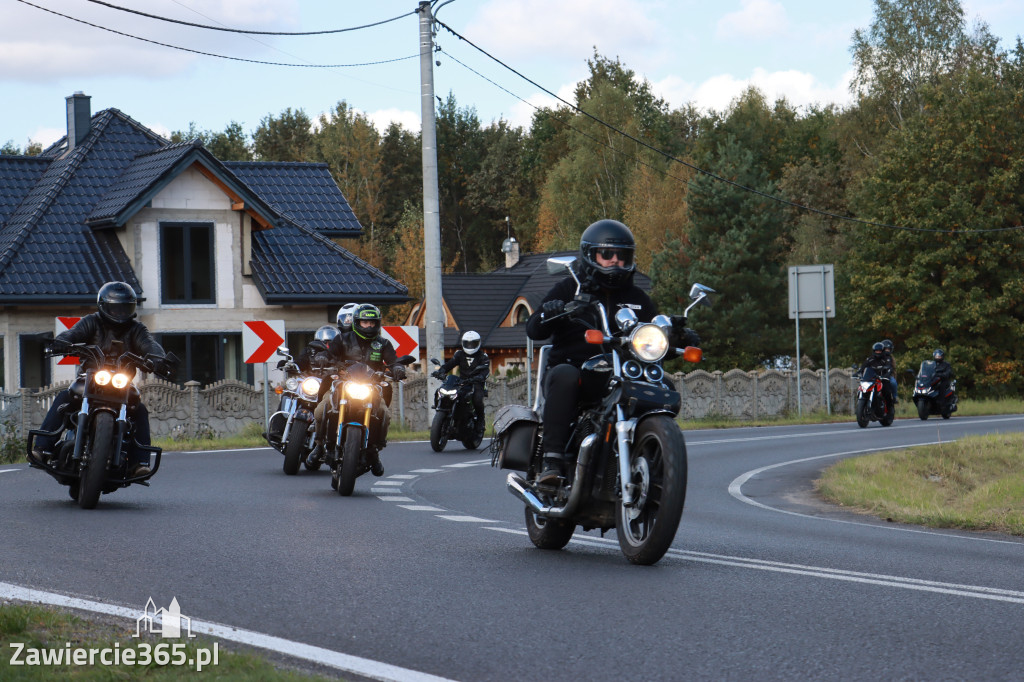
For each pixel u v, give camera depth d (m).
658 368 7.51
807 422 31.53
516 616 5.94
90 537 8.74
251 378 31.27
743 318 52.59
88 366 10.59
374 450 12.52
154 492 12.56
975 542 9.56
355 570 7.32
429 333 25.83
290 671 4.79
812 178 72.12
